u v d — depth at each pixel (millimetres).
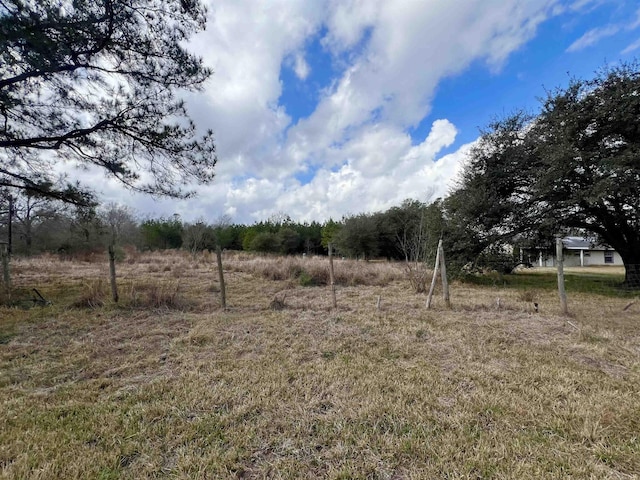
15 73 4730
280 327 4512
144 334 4211
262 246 27078
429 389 2682
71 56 4730
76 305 5691
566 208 9070
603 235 9859
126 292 6391
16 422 2234
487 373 2980
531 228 9859
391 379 2883
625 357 3359
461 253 10250
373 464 1789
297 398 2562
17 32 3945
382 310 5598
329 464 1806
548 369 3059
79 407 2439
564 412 2287
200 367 3217
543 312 5387
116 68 5480
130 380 2928
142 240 26094
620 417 2199
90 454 1898
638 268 9031
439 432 2094
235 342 3943
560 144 8156
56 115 5621
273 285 8555
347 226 25109
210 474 1726
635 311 5461
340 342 3912
